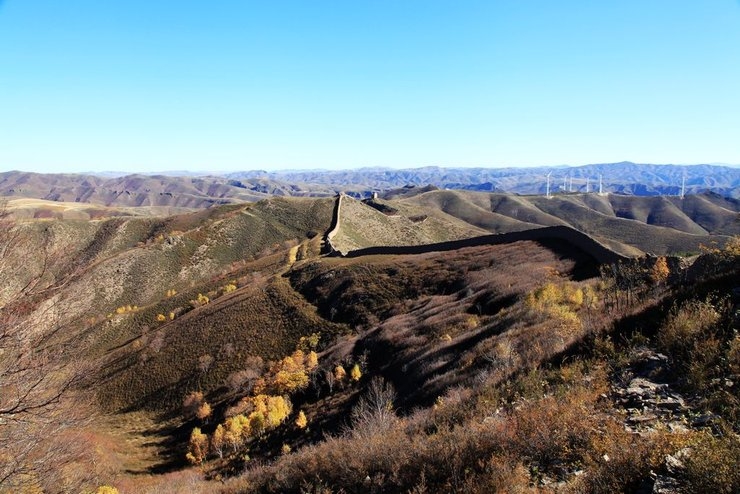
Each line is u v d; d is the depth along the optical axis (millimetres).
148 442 37812
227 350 50031
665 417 6523
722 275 10633
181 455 34125
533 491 5449
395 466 7328
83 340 9766
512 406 8703
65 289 9586
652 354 8656
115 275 94312
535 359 11359
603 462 5480
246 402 36875
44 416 9102
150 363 54031
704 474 4508
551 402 7688
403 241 109875
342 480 7766
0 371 8539
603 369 8695
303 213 123750
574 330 12586
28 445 9070
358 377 30203
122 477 25672
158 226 127688
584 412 6984
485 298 33156
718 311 8812
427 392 17188
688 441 5328
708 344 7719
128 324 74438
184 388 47000
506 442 6773
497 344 17031
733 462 4492
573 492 5207
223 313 58906
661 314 10078
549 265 38188
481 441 7043
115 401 49281
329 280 56844
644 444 5605
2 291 8672
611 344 9539
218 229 114812
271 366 40938
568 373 9047
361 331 42406
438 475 6723
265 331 51031
